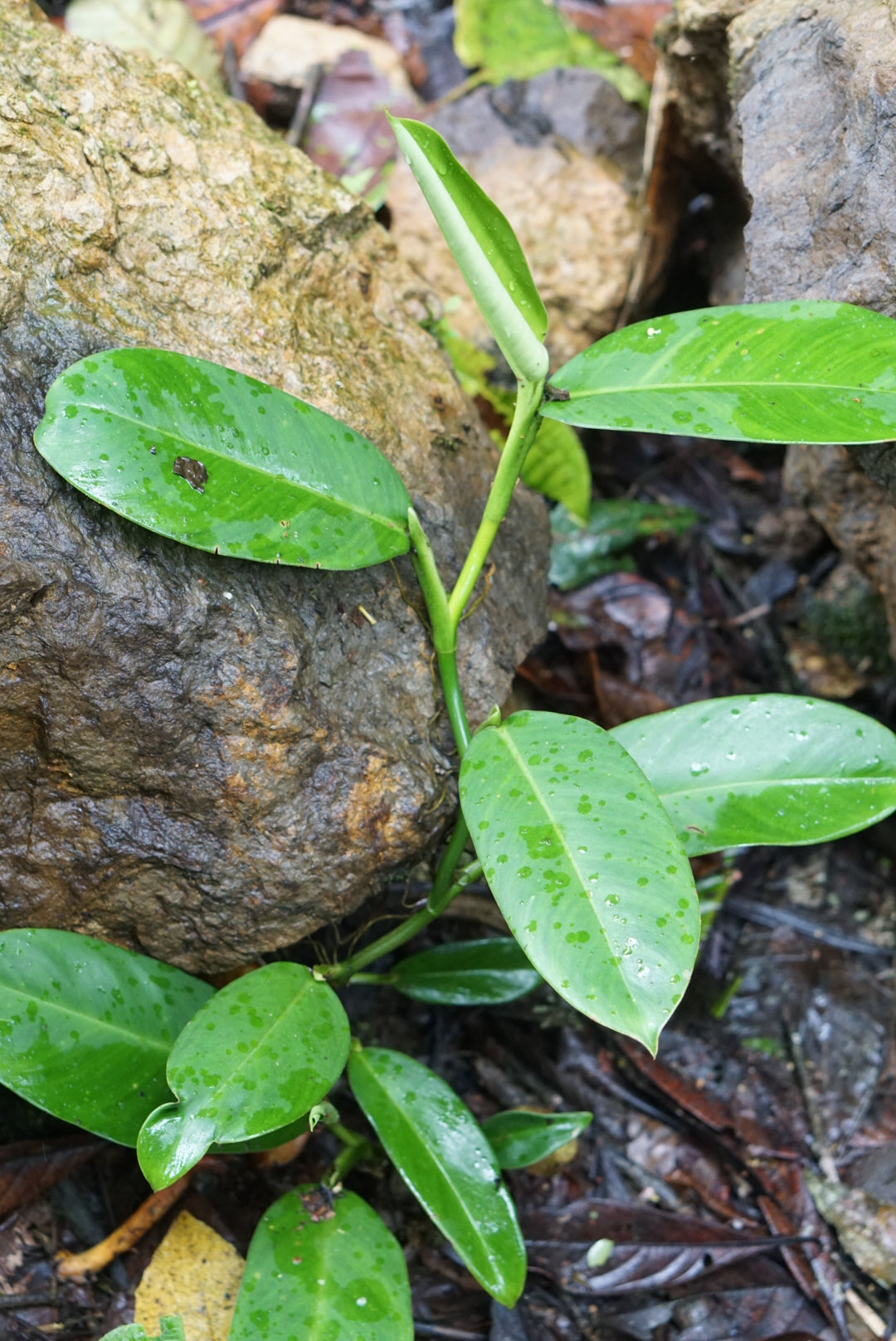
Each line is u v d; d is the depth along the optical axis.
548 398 0.92
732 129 1.06
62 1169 0.99
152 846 0.95
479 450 1.03
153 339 0.94
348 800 0.95
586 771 0.91
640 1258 1.02
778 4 1.01
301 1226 0.96
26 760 0.93
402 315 1.03
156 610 0.92
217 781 0.94
